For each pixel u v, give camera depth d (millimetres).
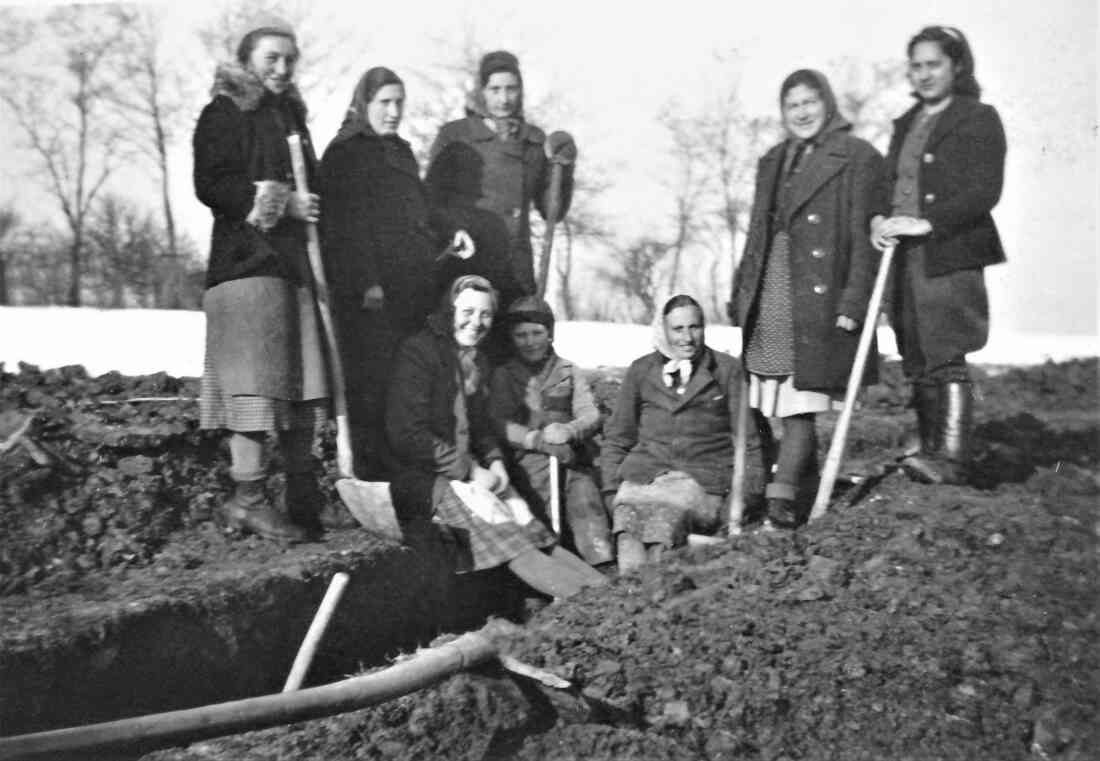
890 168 6309
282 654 5391
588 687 4980
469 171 6801
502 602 6289
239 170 5730
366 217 6316
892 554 5574
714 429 6332
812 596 5355
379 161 6355
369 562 5770
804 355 6113
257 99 5812
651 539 6129
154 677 4949
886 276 6090
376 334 6434
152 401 6734
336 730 4688
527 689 4871
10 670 4562
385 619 5820
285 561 5605
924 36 6262
